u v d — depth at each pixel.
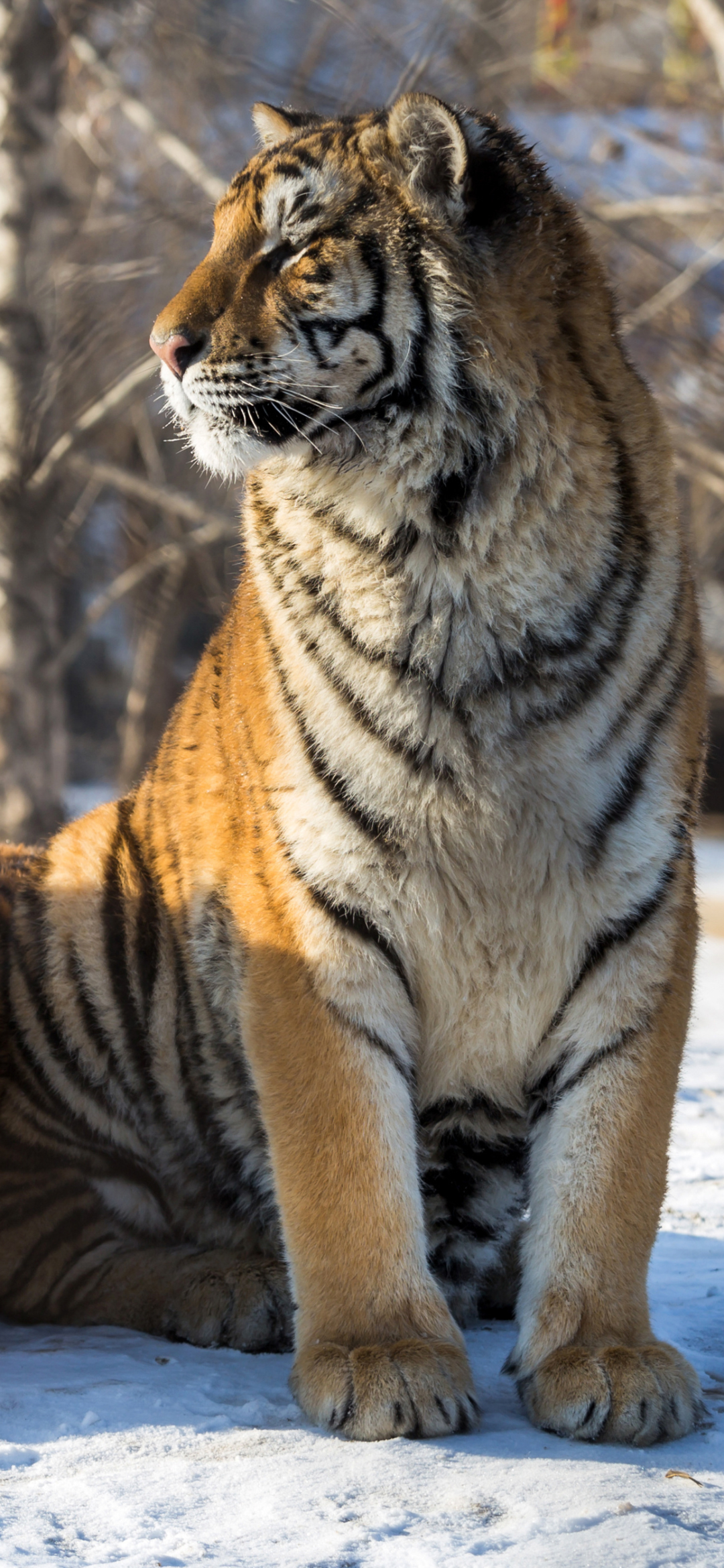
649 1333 5.38
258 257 5.84
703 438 20.36
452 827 5.40
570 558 5.36
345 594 5.49
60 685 19.75
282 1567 3.92
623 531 5.43
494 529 5.36
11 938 6.91
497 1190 6.16
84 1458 4.71
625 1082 5.46
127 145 23.38
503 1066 5.77
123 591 26.31
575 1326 5.30
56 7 19.06
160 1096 6.63
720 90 24.86
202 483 25.81
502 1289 6.68
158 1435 4.91
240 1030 6.03
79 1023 6.70
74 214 22.34
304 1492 4.45
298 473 5.68
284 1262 6.17
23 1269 6.56
